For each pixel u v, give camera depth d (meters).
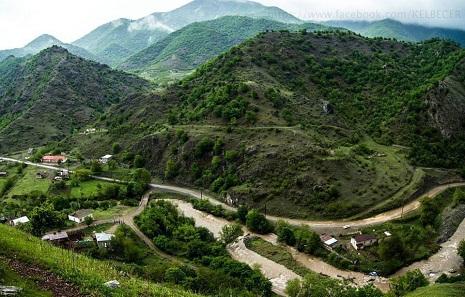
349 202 146.50
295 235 133.50
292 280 107.62
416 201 148.25
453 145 184.88
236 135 187.38
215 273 106.31
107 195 167.75
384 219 139.50
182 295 73.69
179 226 138.50
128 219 144.88
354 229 135.25
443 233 131.88
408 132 193.12
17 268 59.88
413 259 120.88
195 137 193.88
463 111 196.75
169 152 199.25
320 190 151.50
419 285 102.00
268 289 105.00
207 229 143.12
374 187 152.25
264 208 154.00
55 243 115.25
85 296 57.81
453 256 122.00
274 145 174.00
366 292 97.19
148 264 112.38
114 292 61.62
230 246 134.25
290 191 155.50
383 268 116.94
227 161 178.75
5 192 177.62
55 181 182.88
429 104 198.50
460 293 90.06
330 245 127.25
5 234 75.50
